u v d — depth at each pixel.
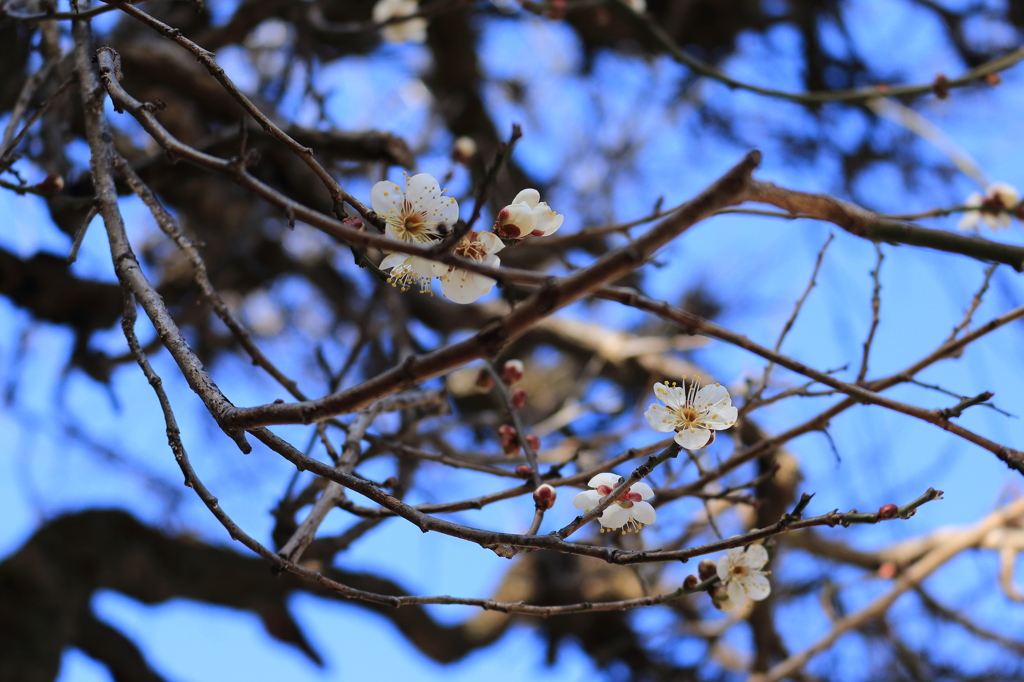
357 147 3.48
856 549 5.30
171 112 4.28
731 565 1.94
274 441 1.55
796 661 4.43
